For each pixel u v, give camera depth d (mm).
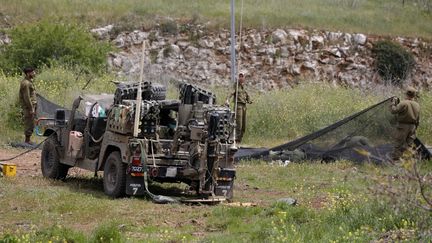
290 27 160250
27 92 79688
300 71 155125
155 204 49312
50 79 106500
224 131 50125
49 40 126125
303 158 71750
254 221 43969
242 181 60906
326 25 163625
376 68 159500
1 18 151750
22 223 43594
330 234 39031
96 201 49406
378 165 67625
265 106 97812
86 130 55188
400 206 35094
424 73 163625
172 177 50594
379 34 165875
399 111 67625
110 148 52656
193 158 50469
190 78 148875
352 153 70625
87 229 42750
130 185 50500
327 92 109312
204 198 51094
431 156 68562
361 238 37281
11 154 74625
